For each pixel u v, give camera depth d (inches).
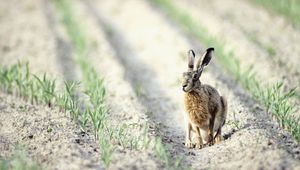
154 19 2229.3
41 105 1251.2
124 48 1951.3
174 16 2246.6
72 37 1962.4
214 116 1029.8
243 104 1232.2
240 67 1541.6
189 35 1985.7
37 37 1985.7
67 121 1127.6
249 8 2370.8
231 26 2016.5
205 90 1017.5
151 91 1472.7
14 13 2484.0
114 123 1151.6
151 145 995.3
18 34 2049.7
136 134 1058.7
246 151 941.8
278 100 1121.4
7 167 888.9
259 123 1117.7
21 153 944.3
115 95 1368.1
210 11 2304.4
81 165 888.9
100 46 1891.0
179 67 1606.8
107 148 921.5
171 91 1457.9
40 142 1007.0
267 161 877.8
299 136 1006.4
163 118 1248.8
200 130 1093.8
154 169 893.8
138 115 1185.4
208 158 973.2
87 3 2778.1
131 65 1734.7
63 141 1002.7
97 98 1173.1
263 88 1330.0
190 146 1041.5
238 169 885.2
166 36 1956.2
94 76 1350.9
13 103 1261.1
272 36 1895.9
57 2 2544.3
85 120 1079.6
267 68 1502.2
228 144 1011.3
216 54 1699.1
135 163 911.0
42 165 900.0
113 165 899.4
